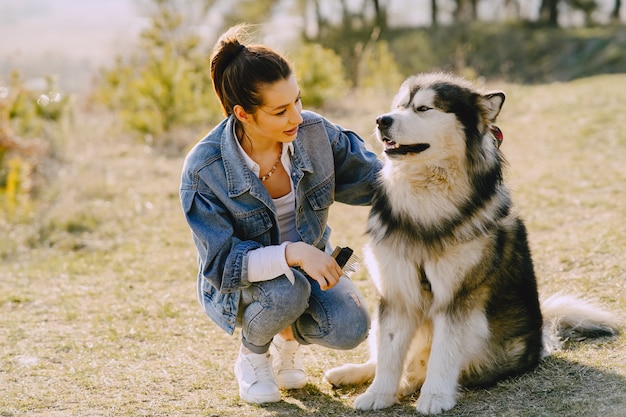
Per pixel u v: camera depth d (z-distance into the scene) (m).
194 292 4.84
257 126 2.78
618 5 27.14
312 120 3.05
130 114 10.78
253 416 2.93
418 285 3.02
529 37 23.28
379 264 3.07
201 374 3.44
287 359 3.29
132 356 3.73
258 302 2.93
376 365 3.17
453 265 2.93
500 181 3.10
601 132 8.97
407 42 24.09
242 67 2.69
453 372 2.97
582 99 11.52
